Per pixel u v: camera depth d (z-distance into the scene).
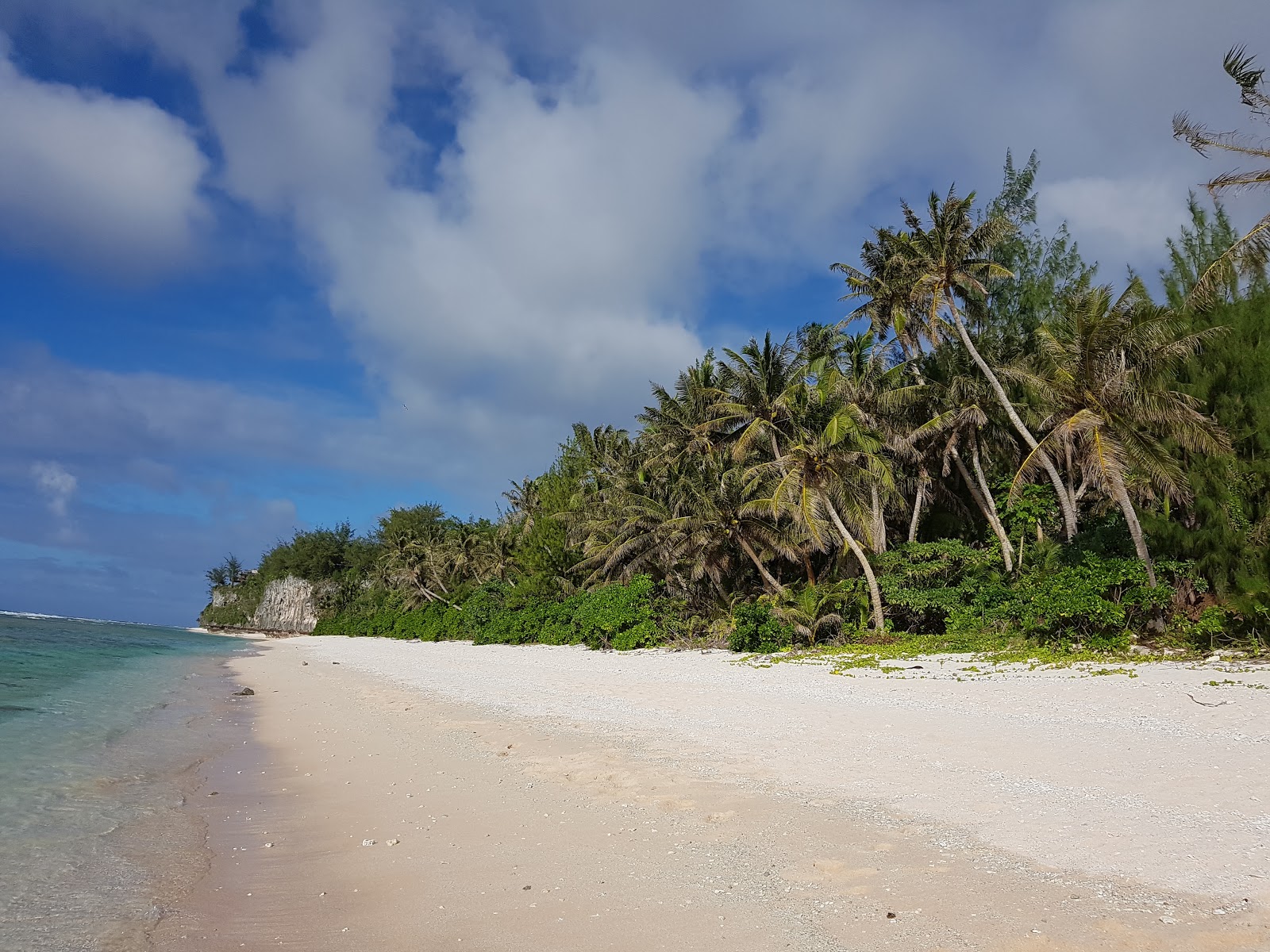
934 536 35.84
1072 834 6.59
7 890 6.34
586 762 10.74
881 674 19.05
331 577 100.94
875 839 6.84
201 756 12.61
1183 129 17.61
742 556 34.88
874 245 35.62
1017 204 36.09
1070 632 20.34
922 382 32.19
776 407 33.66
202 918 5.72
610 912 5.51
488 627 47.47
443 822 8.17
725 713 14.60
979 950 4.55
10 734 13.78
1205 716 11.27
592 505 48.97
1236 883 5.28
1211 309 21.45
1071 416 22.61
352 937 5.29
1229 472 19.66
